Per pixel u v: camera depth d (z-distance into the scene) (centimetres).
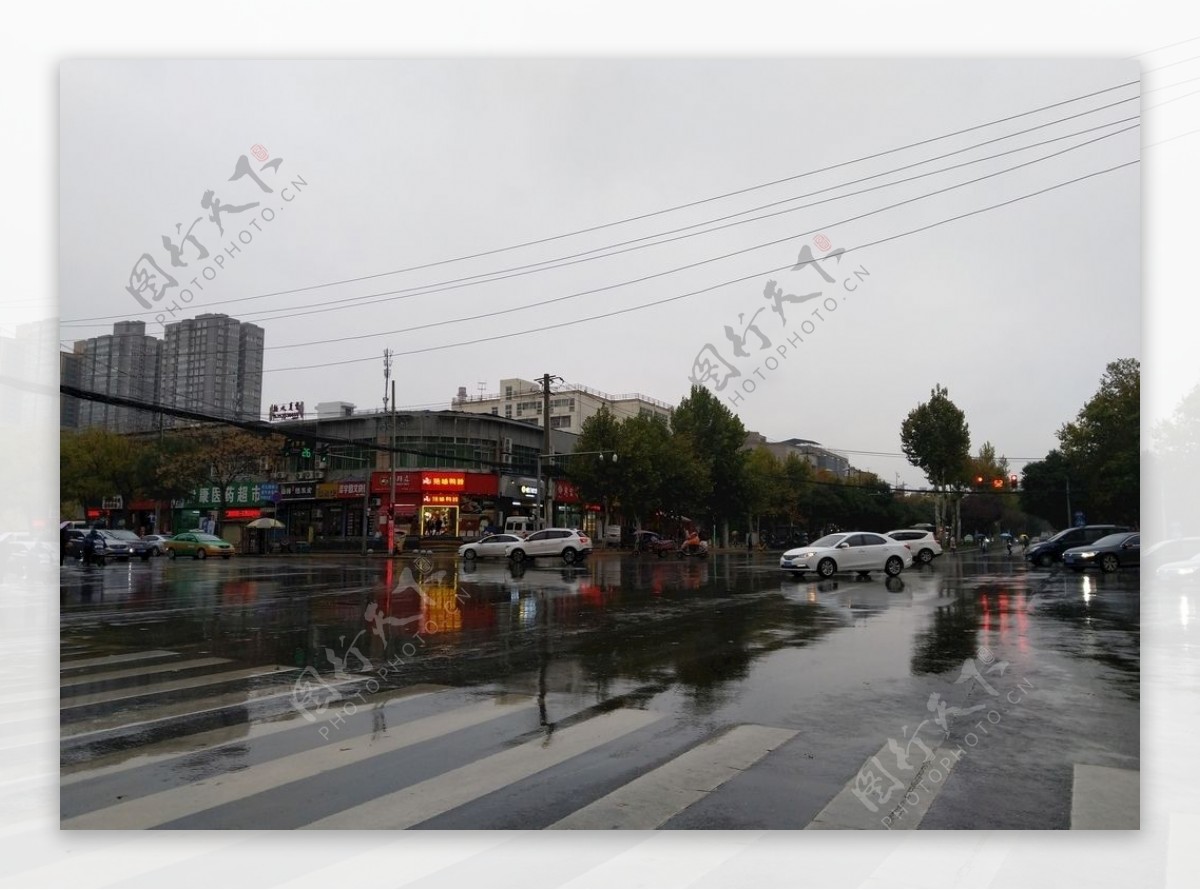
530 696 743
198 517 5366
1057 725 629
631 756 552
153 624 1294
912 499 8612
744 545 7075
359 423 4928
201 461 4775
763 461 6006
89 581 2305
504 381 7969
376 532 4666
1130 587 2014
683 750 566
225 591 1934
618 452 4641
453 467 4775
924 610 1466
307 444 3234
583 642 1080
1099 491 3969
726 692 752
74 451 4494
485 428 4925
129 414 4747
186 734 615
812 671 855
